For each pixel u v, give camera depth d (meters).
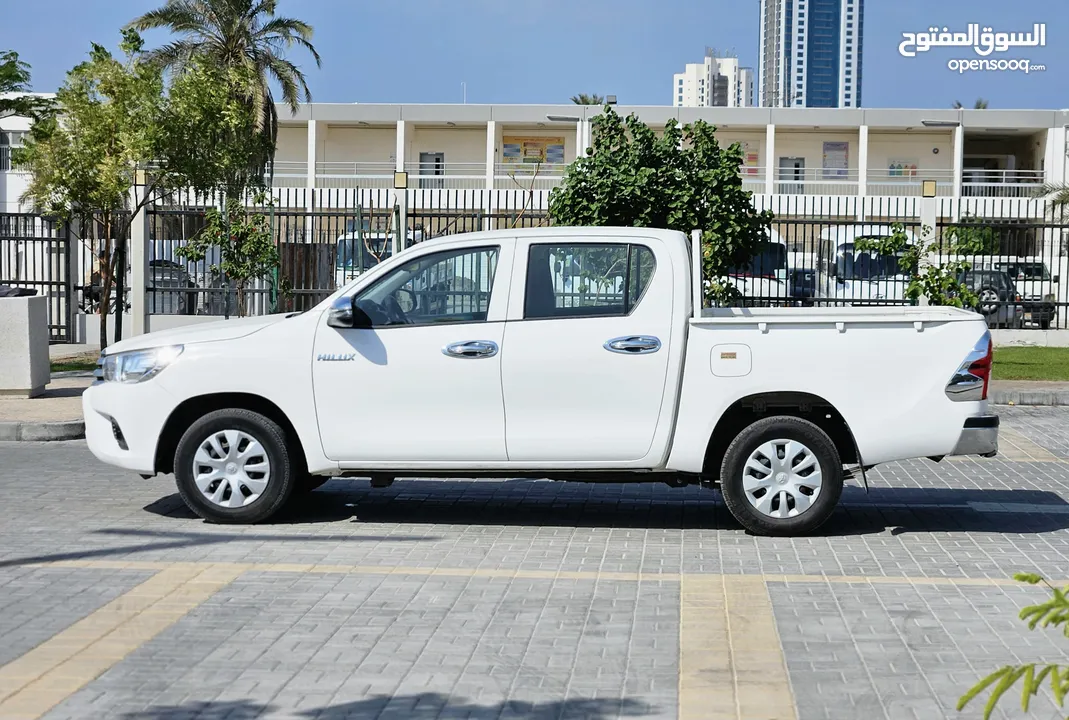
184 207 23.25
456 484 10.02
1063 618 3.06
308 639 5.68
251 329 8.13
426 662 5.34
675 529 8.28
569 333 7.81
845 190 52.53
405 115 51.66
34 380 14.58
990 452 7.84
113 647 5.54
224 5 42.66
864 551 7.61
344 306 7.95
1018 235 23.84
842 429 8.14
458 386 7.85
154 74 18.73
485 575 6.93
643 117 50.22
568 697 4.89
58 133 18.47
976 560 7.37
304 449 8.02
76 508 8.78
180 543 7.67
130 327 23.61
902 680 5.10
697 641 5.64
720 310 8.90
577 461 7.87
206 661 5.34
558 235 7.95
